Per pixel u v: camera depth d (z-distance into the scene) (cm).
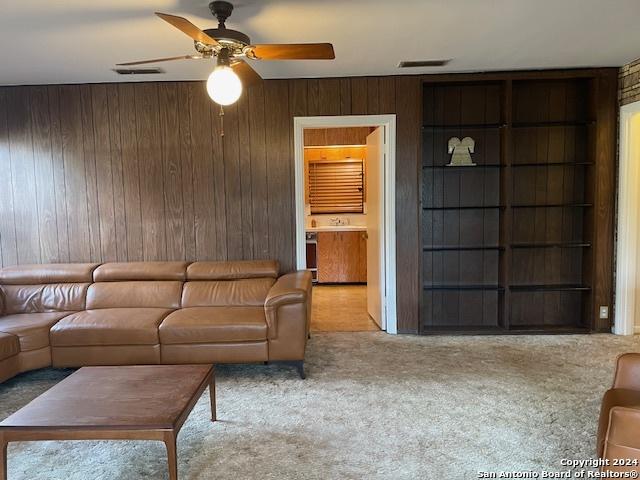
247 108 438
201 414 285
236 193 445
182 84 434
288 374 350
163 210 445
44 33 301
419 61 386
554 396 301
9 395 323
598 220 431
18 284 410
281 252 449
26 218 446
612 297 438
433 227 461
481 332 442
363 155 726
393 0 261
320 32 310
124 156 440
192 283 410
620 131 420
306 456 236
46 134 438
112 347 341
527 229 456
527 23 301
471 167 452
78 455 243
